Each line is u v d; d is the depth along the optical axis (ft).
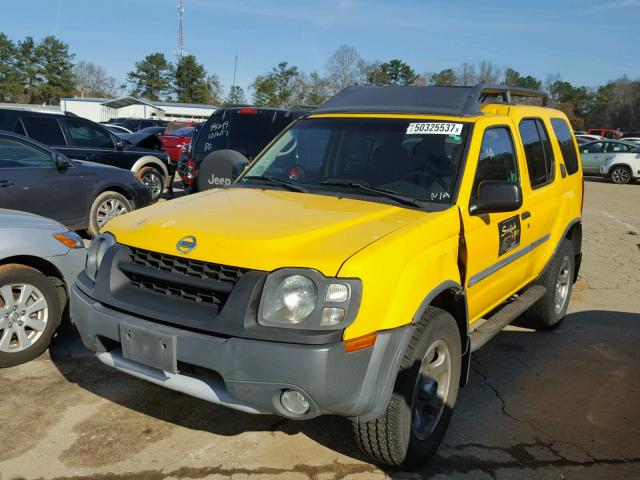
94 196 27.66
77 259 15.93
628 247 33.40
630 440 12.68
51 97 291.79
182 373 10.14
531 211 15.72
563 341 18.45
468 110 14.08
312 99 225.35
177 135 63.87
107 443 11.66
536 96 18.81
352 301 9.33
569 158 19.42
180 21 307.78
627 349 17.94
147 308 10.24
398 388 10.28
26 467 10.78
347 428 12.56
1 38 281.54
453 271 11.60
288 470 11.06
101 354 11.03
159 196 43.55
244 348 9.27
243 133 31.14
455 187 12.50
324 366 9.06
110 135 38.14
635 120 273.75
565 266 19.17
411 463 10.98
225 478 10.75
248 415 12.90
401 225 11.00
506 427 13.05
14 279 14.48
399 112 14.34
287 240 9.94
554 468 11.56
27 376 14.30
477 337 13.73
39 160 25.57
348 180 13.33
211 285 9.83
